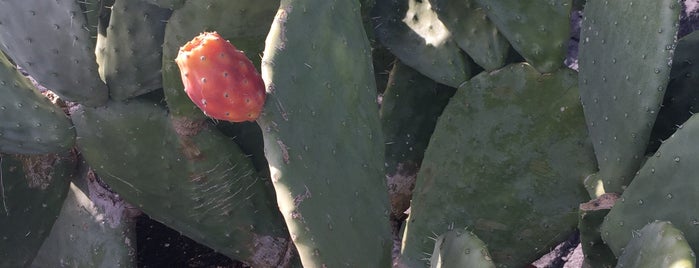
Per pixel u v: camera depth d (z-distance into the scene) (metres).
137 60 1.12
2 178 1.17
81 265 1.25
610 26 0.95
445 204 1.11
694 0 1.49
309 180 0.86
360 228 0.90
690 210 0.87
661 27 0.89
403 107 1.21
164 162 1.17
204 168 1.17
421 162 1.23
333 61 0.88
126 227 1.26
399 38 1.17
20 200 1.20
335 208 0.88
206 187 1.18
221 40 0.82
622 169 0.96
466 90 1.11
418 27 1.16
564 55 1.04
